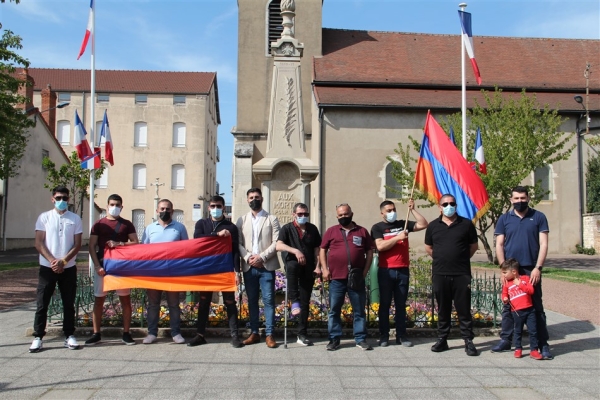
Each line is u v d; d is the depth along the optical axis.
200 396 5.29
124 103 47.53
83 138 16.55
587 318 10.08
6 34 18.81
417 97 25.56
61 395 5.30
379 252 7.71
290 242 7.57
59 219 7.37
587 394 5.44
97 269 7.59
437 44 29.86
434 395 5.39
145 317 8.37
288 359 6.78
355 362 6.67
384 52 28.97
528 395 5.40
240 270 7.79
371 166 24.56
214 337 7.97
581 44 30.45
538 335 6.98
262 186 11.46
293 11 12.23
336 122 24.61
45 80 47.44
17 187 30.70
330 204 24.33
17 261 22.92
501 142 19.89
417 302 9.08
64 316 7.41
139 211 47.38
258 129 27.69
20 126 22.08
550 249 25.52
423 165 8.75
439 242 7.30
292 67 11.96
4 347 7.35
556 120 21.73
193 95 48.06
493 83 27.12
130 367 6.35
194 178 47.75
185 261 7.50
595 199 25.31
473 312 8.88
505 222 7.45
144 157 47.50
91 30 16.14
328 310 8.05
